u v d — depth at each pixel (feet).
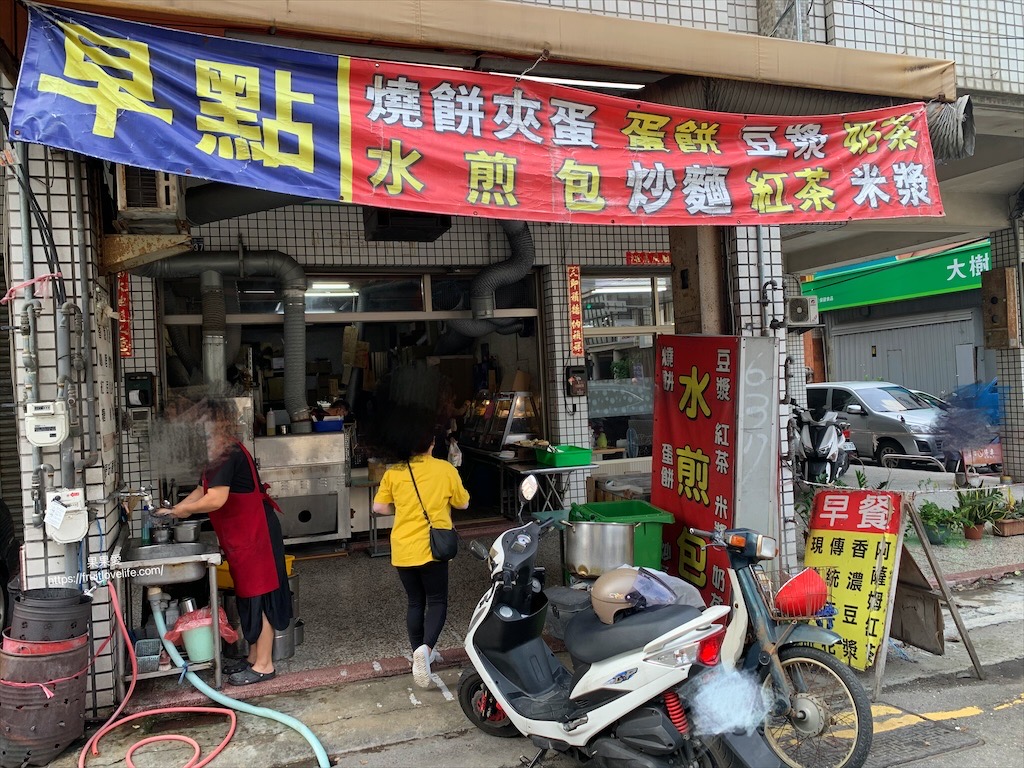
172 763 10.62
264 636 13.29
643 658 8.94
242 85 10.38
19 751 10.44
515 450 25.11
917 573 13.50
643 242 27.17
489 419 27.50
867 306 58.39
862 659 12.88
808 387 44.93
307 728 11.48
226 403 13.55
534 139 12.05
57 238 11.43
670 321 28.45
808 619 10.22
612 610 9.57
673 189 12.96
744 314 16.51
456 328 26.11
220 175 10.21
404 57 12.44
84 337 11.70
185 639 13.14
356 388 28.07
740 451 14.15
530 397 26.53
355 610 17.39
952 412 30.22
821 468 26.27
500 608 10.89
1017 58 20.15
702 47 13.17
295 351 22.47
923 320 53.93
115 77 9.83
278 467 22.04
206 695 12.59
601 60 12.49
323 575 20.53
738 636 10.14
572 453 22.22
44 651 10.48
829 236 36.81
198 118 10.16
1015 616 16.49
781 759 9.87
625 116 12.70
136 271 20.63
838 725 9.98
